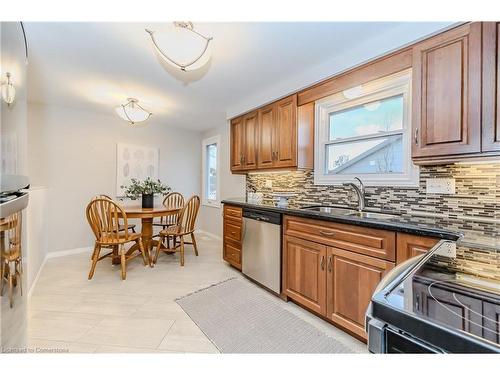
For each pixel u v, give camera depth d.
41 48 2.12
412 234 1.42
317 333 1.81
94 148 4.07
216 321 1.96
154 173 4.75
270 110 3.00
